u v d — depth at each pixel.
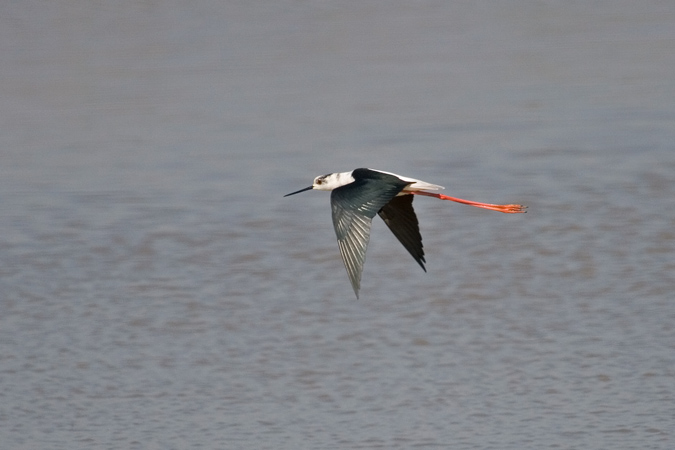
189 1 39.72
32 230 17.30
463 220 17.31
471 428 10.52
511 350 12.34
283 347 12.64
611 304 13.56
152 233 17.02
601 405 10.91
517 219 17.20
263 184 19.56
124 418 11.05
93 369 12.23
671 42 32.06
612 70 28.67
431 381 11.62
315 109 25.48
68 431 10.83
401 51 32.69
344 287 14.62
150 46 33.41
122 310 13.98
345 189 7.31
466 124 23.47
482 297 14.05
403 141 22.31
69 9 38.22
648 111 24.02
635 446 10.09
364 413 10.94
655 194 17.98
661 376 11.50
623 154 20.59
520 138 22.20
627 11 38.12
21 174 20.78
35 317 13.82
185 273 15.28
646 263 14.92
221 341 12.90
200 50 32.56
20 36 35.06
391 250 16.17
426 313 13.59
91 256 16.02
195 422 10.91
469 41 33.94
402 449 10.12
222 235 16.80
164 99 26.98
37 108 26.50
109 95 27.45
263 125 24.12
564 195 18.25
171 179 20.03
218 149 22.14
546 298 13.90
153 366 12.27
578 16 37.78
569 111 24.42
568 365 11.88
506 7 40.03
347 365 12.11
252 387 11.64
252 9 38.97
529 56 31.27
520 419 10.69
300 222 17.36
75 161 21.56
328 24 36.78
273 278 15.02
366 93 27.14
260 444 10.37
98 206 18.48
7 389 11.78
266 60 31.41
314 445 10.30
